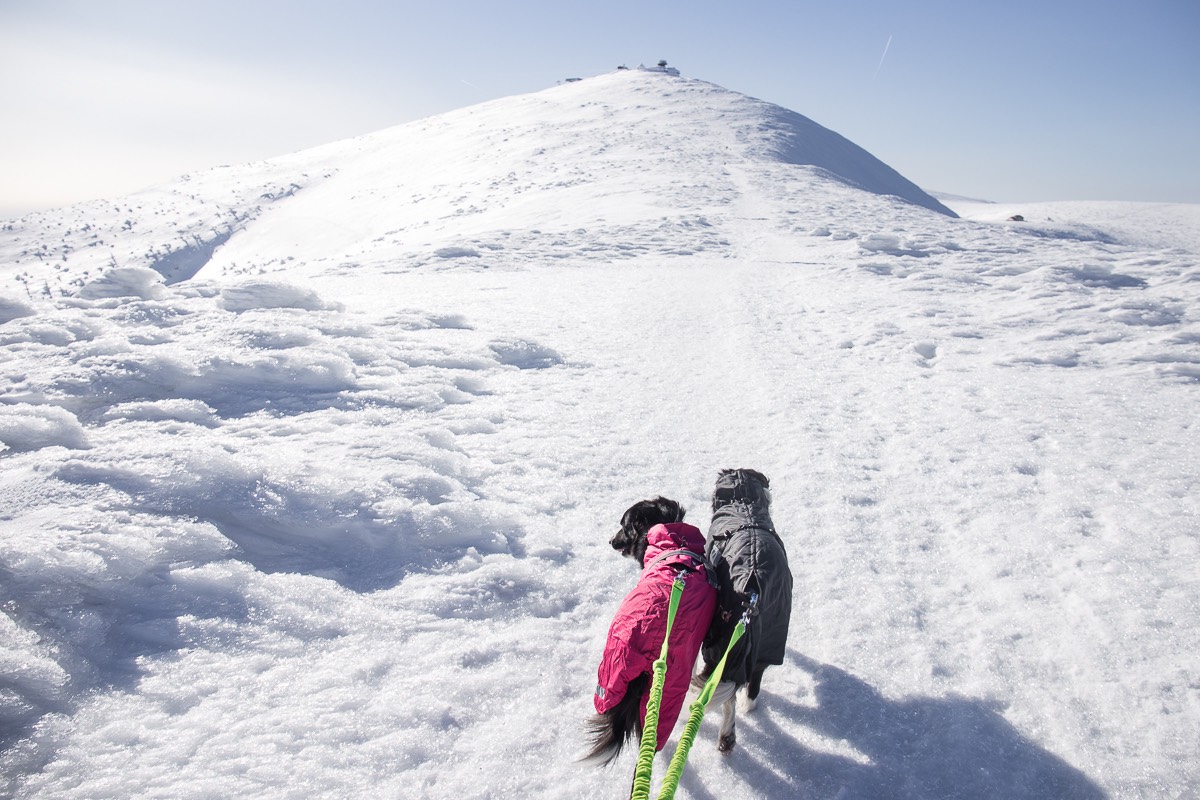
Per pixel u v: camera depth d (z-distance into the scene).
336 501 4.89
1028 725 3.29
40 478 4.93
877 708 3.43
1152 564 4.41
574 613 4.14
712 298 13.55
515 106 96.19
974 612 4.09
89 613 3.74
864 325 11.04
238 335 8.56
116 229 89.19
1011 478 5.71
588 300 13.28
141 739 3.10
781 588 3.12
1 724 3.07
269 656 3.63
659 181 39.28
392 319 10.61
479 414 7.10
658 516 3.60
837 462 6.11
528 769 3.07
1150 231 57.44
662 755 3.19
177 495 4.77
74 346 7.93
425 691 3.45
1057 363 8.84
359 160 95.06
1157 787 2.94
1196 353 8.85
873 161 74.69
